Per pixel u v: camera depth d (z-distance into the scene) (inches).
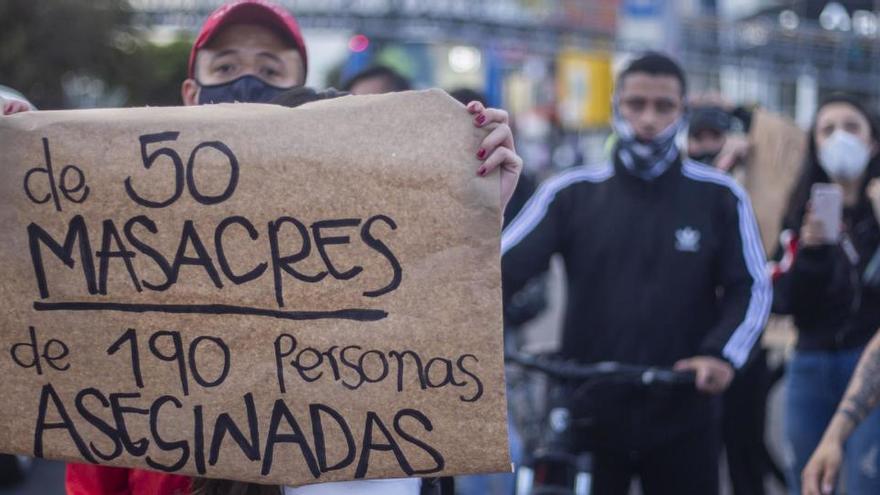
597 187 163.2
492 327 87.7
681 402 155.0
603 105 1529.3
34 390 89.5
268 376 88.1
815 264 158.2
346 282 88.0
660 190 160.2
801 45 1523.1
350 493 92.2
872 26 1524.4
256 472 88.2
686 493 158.4
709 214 159.9
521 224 163.9
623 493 163.0
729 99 249.8
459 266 87.9
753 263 157.6
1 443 89.8
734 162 231.3
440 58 1643.7
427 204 88.0
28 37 816.3
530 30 1537.9
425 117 88.7
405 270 88.0
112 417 89.0
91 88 931.3
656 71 159.6
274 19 114.1
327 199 88.1
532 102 1915.6
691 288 158.4
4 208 89.7
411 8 1521.9
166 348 88.7
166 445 88.6
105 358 89.0
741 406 209.8
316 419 88.0
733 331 151.7
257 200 88.2
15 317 89.6
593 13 1510.8
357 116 88.9
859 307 161.9
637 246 159.2
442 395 87.8
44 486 261.9
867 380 127.0
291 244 88.2
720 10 1663.4
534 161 1483.8
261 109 89.6
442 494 101.3
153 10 1379.2
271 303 88.1
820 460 125.2
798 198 178.1
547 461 150.6
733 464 211.8
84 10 836.6
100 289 89.0
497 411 87.7
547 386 154.0
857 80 1524.4
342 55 1549.0
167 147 88.8
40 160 89.4
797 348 168.7
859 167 163.8
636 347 158.2
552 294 621.3
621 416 153.8
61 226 89.4
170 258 88.7
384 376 87.8
